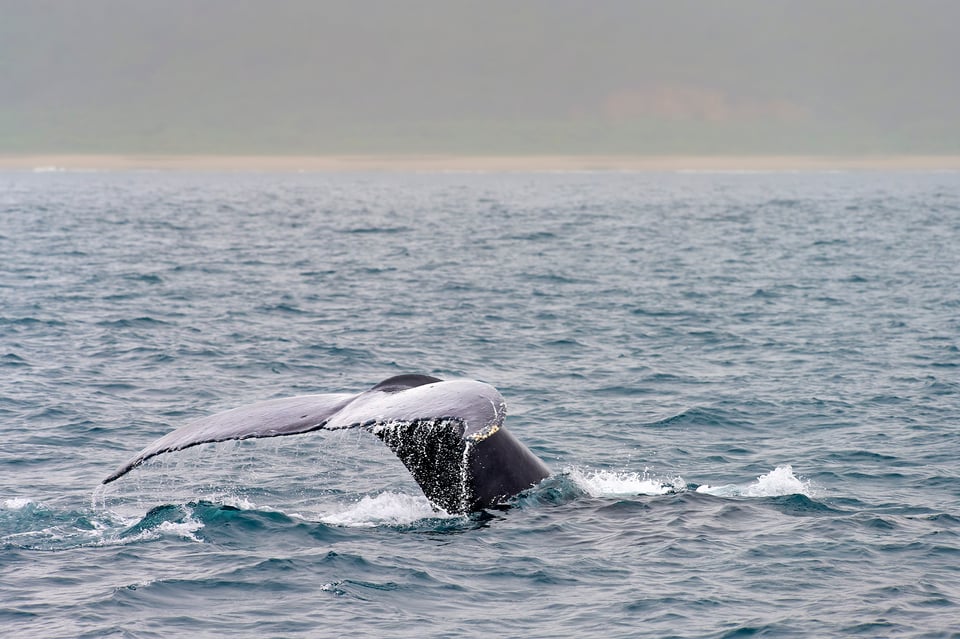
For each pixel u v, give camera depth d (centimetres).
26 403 8300
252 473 6328
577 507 5172
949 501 5816
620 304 15375
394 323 13325
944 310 14538
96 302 14700
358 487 6047
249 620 4041
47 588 4347
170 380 9438
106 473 6400
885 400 8681
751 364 10512
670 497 5409
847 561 4628
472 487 5106
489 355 11050
